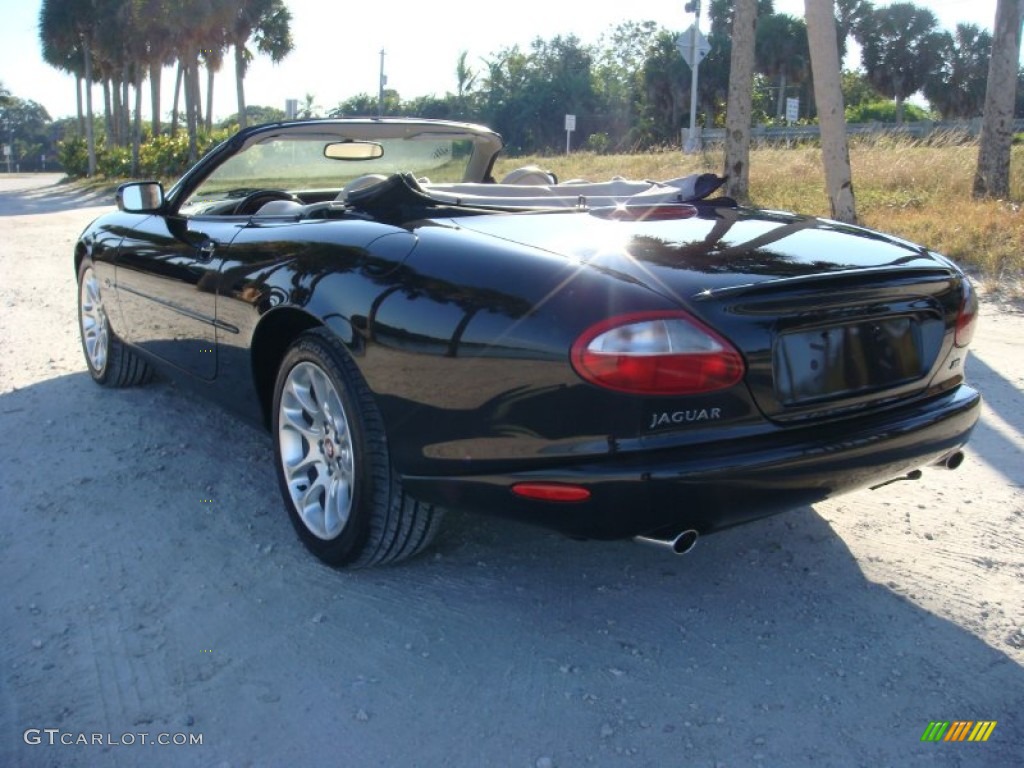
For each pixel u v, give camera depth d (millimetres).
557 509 2404
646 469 2307
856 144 16891
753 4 12531
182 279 3771
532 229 2836
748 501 2418
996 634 2727
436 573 3100
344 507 2979
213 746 2279
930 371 2846
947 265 2998
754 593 2979
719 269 2514
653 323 2293
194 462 4043
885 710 2396
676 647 2682
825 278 2494
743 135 12977
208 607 2889
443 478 2602
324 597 2949
